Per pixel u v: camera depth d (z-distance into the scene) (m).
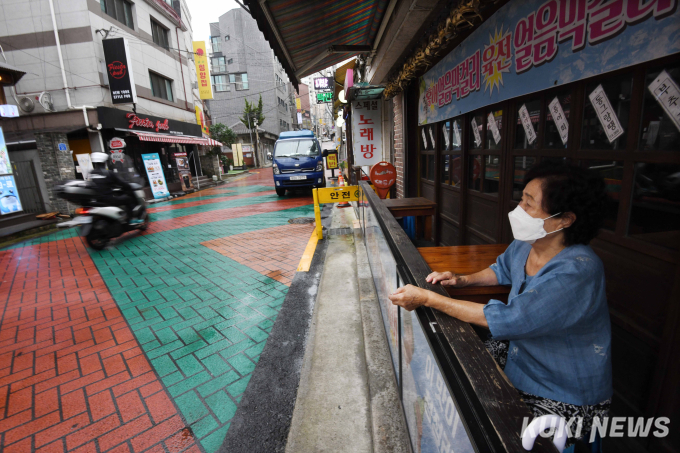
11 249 7.31
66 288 4.91
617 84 1.61
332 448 1.97
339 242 6.07
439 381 1.02
